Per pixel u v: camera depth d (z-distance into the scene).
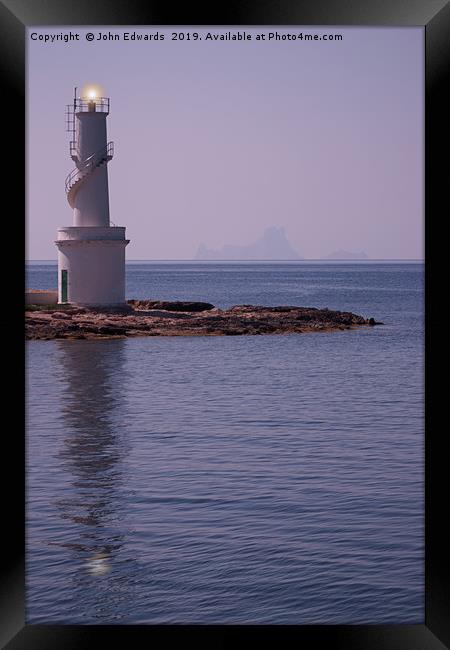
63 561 26.17
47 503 31.77
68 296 85.25
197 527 28.84
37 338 78.19
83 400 54.41
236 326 90.81
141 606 23.44
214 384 61.56
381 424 47.81
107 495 32.69
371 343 87.06
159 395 56.78
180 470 36.53
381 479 34.97
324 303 153.25
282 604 23.23
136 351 75.38
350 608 23.09
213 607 23.22
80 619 22.67
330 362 73.94
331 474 35.84
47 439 43.16
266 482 34.47
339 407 53.44
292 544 27.16
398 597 23.56
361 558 26.12
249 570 25.33
